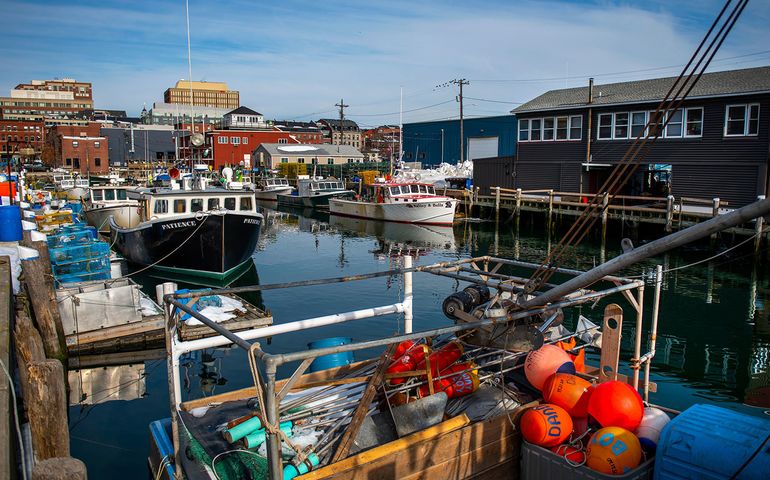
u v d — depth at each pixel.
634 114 28.36
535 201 30.50
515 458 4.62
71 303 10.50
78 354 10.41
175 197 18.70
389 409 4.49
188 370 9.70
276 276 19.28
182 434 4.44
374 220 36.62
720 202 24.17
